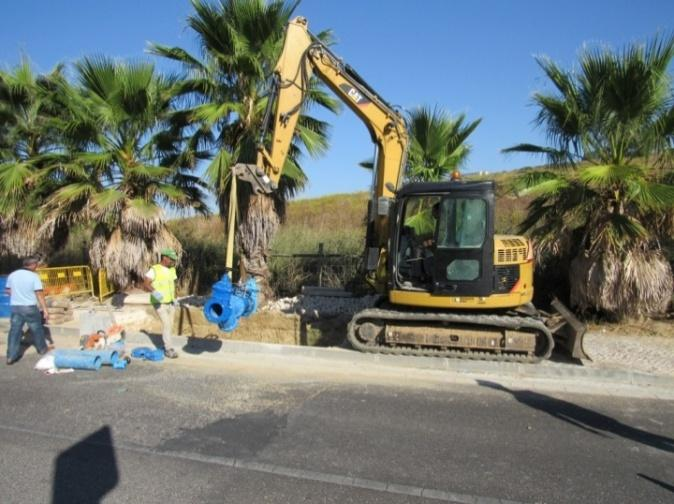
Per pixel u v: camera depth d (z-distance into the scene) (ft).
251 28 33.53
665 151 29.96
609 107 29.94
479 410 19.49
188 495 13.14
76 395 20.75
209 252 49.14
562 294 35.55
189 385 22.15
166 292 26.61
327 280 45.96
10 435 16.80
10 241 41.45
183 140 40.45
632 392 21.95
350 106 29.55
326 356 26.94
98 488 13.44
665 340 29.07
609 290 30.04
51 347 28.50
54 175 40.09
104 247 38.11
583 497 13.32
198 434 16.93
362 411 19.19
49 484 13.62
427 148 41.86
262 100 35.65
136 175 38.11
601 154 31.60
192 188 42.16
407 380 23.30
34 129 43.83
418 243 28.45
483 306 25.57
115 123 37.86
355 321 27.27
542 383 23.08
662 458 15.65
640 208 30.19
